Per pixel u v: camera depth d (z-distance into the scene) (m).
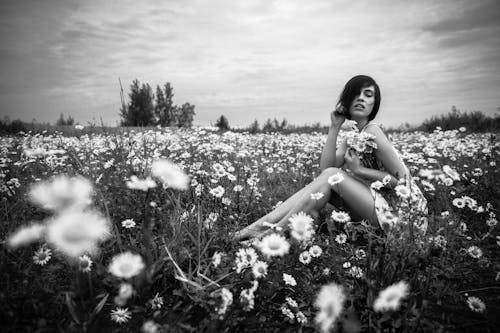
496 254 2.47
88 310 1.51
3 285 1.71
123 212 2.44
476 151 5.31
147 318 1.66
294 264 2.07
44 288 1.71
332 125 3.23
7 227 2.16
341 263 1.98
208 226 2.29
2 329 1.48
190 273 1.84
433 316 1.77
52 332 1.50
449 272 2.08
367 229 2.12
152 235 2.00
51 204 1.00
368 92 2.84
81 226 0.95
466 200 2.33
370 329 1.63
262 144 7.61
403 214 2.08
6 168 3.97
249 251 1.79
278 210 2.56
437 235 2.11
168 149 4.37
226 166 3.62
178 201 2.18
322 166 3.22
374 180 2.63
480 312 1.71
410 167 4.14
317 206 2.55
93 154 4.15
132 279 1.57
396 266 1.78
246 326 1.69
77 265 1.48
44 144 5.69
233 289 1.79
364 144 2.54
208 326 1.55
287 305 1.79
